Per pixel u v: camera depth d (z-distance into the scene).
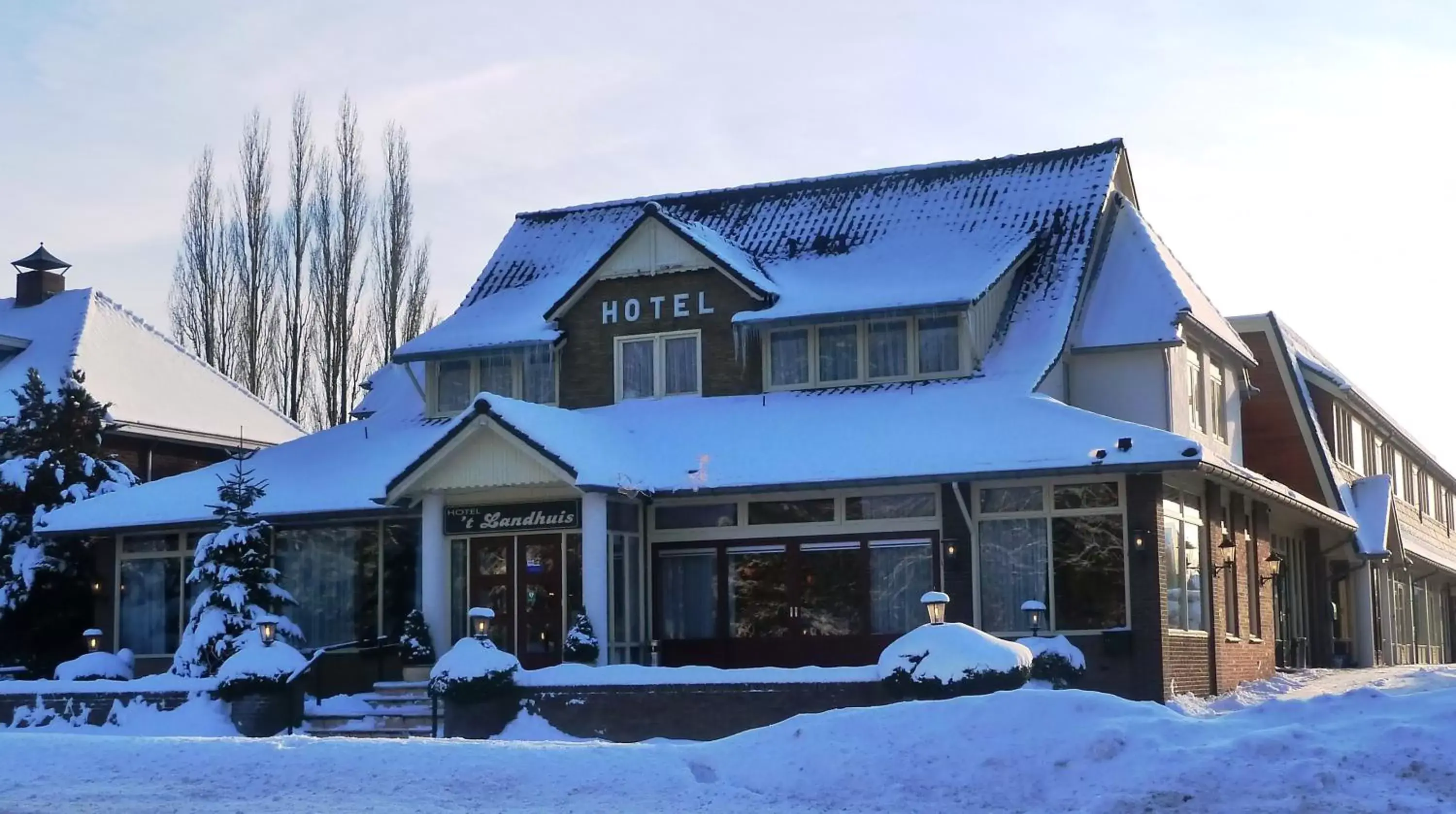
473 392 31.88
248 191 52.97
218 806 14.41
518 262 35.00
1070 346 29.02
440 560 27.50
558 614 27.08
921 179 33.28
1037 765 14.48
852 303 28.47
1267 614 31.61
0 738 18.27
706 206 34.72
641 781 15.20
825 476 25.62
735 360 29.53
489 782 15.31
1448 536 56.56
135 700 25.50
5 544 32.25
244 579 28.08
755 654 26.86
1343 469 40.19
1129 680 24.41
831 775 14.94
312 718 25.61
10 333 44.81
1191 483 27.52
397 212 53.38
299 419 52.12
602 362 30.59
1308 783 13.14
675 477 26.72
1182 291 29.33
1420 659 47.44
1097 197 31.19
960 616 25.45
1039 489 25.48
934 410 26.92
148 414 42.44
